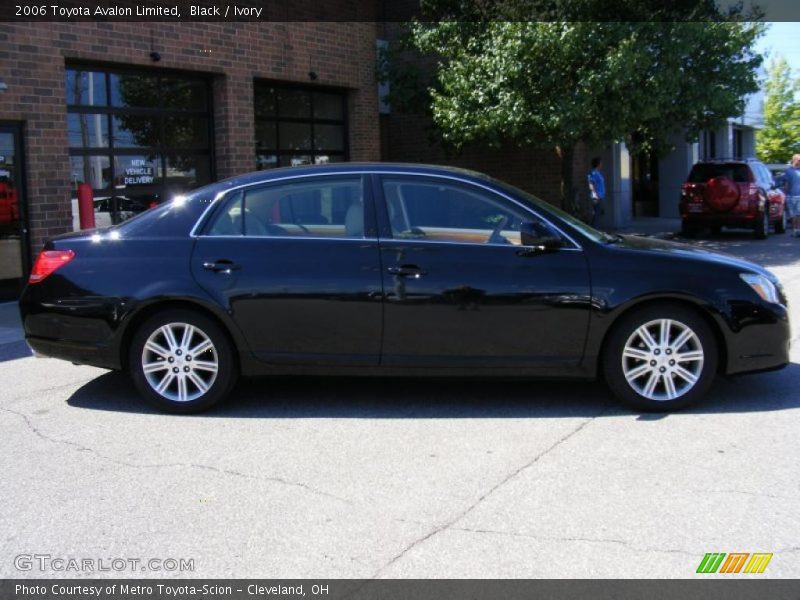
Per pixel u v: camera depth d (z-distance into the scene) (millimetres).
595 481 4262
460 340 5383
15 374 6789
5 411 5707
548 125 13188
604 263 5344
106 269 5574
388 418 5422
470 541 3611
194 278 5461
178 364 5555
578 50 12914
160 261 5531
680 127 15703
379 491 4176
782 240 17719
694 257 5453
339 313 5410
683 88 13812
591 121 13383
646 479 4277
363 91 15148
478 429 5152
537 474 4367
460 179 5551
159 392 5570
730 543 3562
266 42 12977
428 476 4367
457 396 5922
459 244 5430
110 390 6250
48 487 4301
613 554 3477
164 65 11445
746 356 5383
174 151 12094
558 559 3441
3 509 4031
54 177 10281
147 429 5273
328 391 6109
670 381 5383
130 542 3666
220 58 12219
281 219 5605
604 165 21391
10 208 10031
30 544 3662
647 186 26016
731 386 6051
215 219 5629
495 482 4266
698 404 5594
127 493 4211
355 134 15133
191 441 5020
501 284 5324
